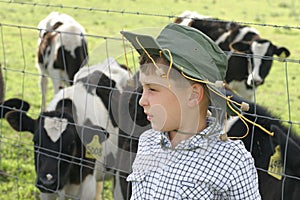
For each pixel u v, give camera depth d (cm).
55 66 1029
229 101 254
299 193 409
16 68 1291
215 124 248
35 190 652
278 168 414
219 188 244
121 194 484
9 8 2017
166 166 253
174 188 249
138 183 261
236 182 243
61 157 530
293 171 411
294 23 1988
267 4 2409
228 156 245
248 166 247
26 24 1773
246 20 1975
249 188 245
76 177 556
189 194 246
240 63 988
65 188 561
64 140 530
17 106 560
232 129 469
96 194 618
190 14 1086
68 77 1023
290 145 409
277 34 1797
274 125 432
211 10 2133
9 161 741
